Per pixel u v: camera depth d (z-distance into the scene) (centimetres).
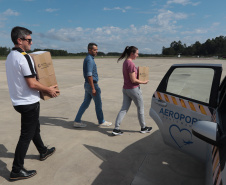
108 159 298
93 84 373
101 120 419
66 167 278
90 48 357
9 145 336
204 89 227
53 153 313
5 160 291
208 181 154
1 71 1505
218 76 219
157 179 253
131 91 353
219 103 214
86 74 373
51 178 254
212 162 153
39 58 235
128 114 505
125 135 382
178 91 255
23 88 224
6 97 665
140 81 346
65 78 1181
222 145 142
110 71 1662
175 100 253
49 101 623
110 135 382
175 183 246
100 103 404
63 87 870
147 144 346
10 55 221
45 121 451
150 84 941
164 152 319
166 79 273
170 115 259
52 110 534
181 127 246
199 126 156
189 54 14512
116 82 1036
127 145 342
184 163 288
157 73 1476
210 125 154
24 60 215
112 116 492
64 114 502
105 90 809
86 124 437
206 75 232
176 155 310
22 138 238
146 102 621
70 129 408
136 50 337
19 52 218
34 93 234
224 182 112
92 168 276
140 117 379
